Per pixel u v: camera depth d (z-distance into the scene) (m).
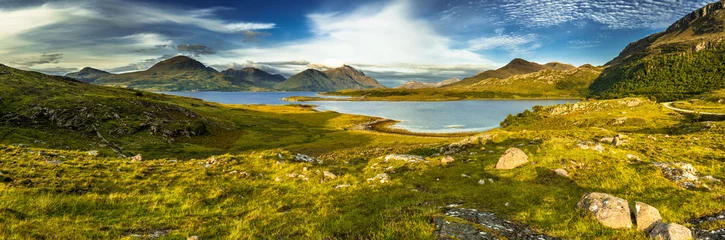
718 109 105.12
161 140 75.31
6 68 128.88
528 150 26.58
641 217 11.46
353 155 54.72
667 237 9.95
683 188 16.00
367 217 13.91
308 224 13.23
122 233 11.55
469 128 133.50
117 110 87.06
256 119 139.50
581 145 25.83
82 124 72.62
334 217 14.22
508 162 22.91
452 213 13.66
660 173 18.33
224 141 85.25
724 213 11.92
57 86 109.50
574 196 15.63
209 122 104.00
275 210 15.52
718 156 25.36
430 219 12.66
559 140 27.98
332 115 169.62
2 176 15.35
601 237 10.75
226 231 12.51
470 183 20.06
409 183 20.84
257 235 12.20
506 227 11.83
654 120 90.12
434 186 19.80
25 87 91.69
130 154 60.25
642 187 16.39
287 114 168.12
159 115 95.00
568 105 124.69
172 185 18.78
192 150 70.75
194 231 12.23
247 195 18.19
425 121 159.25
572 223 11.94
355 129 130.62
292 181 21.44
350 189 19.56
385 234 11.12
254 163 25.81
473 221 12.50
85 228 11.27
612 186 17.03
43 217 11.65
